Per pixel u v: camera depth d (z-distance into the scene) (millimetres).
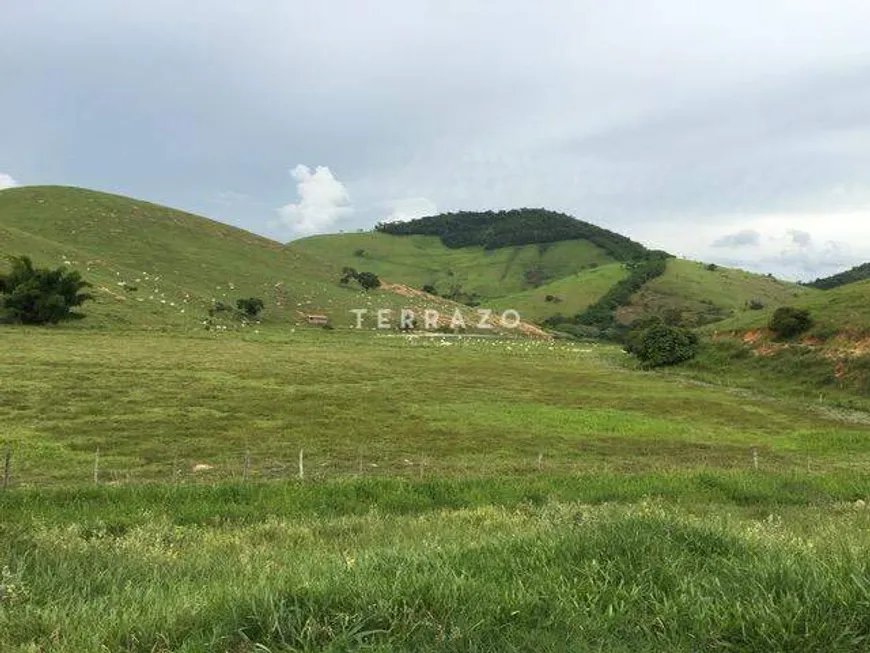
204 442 22234
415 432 26281
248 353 57125
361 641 3480
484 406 34625
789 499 13938
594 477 15977
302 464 18609
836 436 29000
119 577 5281
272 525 9258
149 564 6059
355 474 17969
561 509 10211
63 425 23812
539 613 3943
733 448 26203
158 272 111688
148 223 136125
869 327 50562
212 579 5379
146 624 3770
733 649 3594
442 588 4031
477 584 4191
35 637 3732
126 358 46094
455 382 45281
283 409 30109
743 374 54719
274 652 3420
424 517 10555
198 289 108125
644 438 27750
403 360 60438
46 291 66062
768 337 58844
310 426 26453
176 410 28281
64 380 34312
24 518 9117
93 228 124500
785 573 4234
